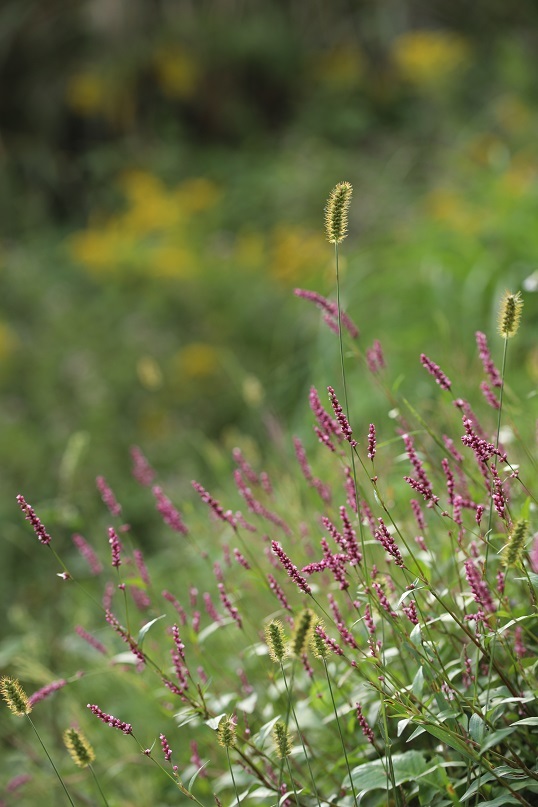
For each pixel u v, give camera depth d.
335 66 13.01
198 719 2.74
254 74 13.23
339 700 2.52
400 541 2.74
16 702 2.09
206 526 4.15
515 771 1.99
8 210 11.30
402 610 2.24
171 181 11.60
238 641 3.34
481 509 2.15
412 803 2.34
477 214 6.96
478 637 2.11
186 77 12.73
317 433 2.63
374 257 7.17
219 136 12.86
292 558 3.01
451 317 5.82
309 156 11.14
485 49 12.77
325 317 2.87
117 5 13.52
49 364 7.42
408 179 9.87
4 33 13.17
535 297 5.49
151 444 6.74
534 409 3.79
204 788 2.76
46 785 3.18
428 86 11.84
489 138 9.70
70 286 8.84
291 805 2.31
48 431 6.84
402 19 13.67
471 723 1.99
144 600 3.11
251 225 10.20
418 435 3.00
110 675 3.70
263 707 2.82
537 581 1.98
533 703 2.21
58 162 12.30
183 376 7.25
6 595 5.15
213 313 7.96
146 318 7.94
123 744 3.35
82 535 5.53
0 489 6.27
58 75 13.18
